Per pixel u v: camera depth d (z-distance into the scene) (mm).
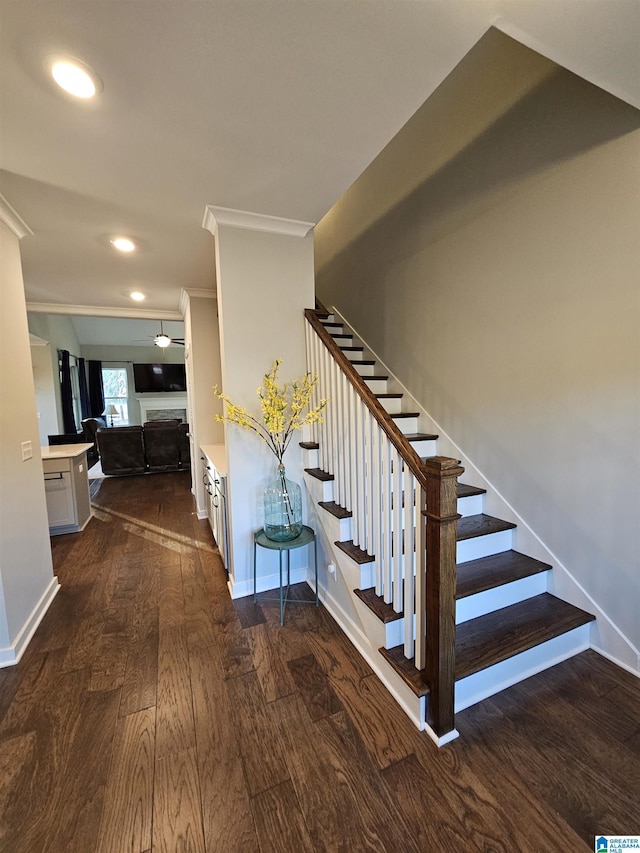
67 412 8594
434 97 2689
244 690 1694
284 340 2525
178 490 5586
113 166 1794
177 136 1589
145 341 11234
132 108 1419
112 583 2717
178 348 11875
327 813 1188
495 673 1653
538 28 1125
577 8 1055
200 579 2773
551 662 1806
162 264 3094
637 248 1611
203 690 1696
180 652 1958
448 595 1393
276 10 1066
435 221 2750
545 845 1097
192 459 5062
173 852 1089
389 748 1407
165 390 11305
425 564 1490
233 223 2316
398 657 1641
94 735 1470
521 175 2094
